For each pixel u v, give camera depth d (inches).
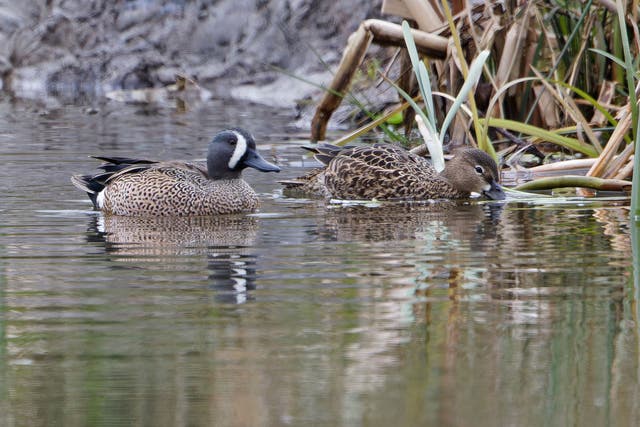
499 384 284.0
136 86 1146.7
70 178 629.0
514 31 659.4
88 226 502.6
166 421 260.2
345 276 391.5
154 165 568.1
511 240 455.8
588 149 621.6
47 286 379.2
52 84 1165.1
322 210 550.6
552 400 272.7
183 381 283.6
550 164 620.7
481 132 620.4
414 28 713.0
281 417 261.9
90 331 326.0
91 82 1159.6
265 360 299.9
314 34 1082.1
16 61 1187.9
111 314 343.9
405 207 560.4
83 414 264.2
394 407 268.5
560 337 319.9
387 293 368.2
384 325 331.6
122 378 286.7
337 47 1066.7
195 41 1144.2
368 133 818.8
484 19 677.3
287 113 951.6
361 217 525.7
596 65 681.6
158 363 297.9
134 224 510.3
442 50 677.9
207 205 538.9
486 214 528.1
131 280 388.2
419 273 396.2
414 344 313.7
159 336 320.8
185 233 482.9
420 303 355.3
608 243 445.7
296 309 348.2
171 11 1167.0
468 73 618.8
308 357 301.9
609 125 660.1
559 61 653.3
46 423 260.2
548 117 684.1
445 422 259.8
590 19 657.6
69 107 1011.3
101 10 1186.0
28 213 533.3
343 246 446.3
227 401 271.7
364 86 880.9
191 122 892.0
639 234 463.5
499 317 339.6
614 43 662.5
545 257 420.8
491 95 681.6
